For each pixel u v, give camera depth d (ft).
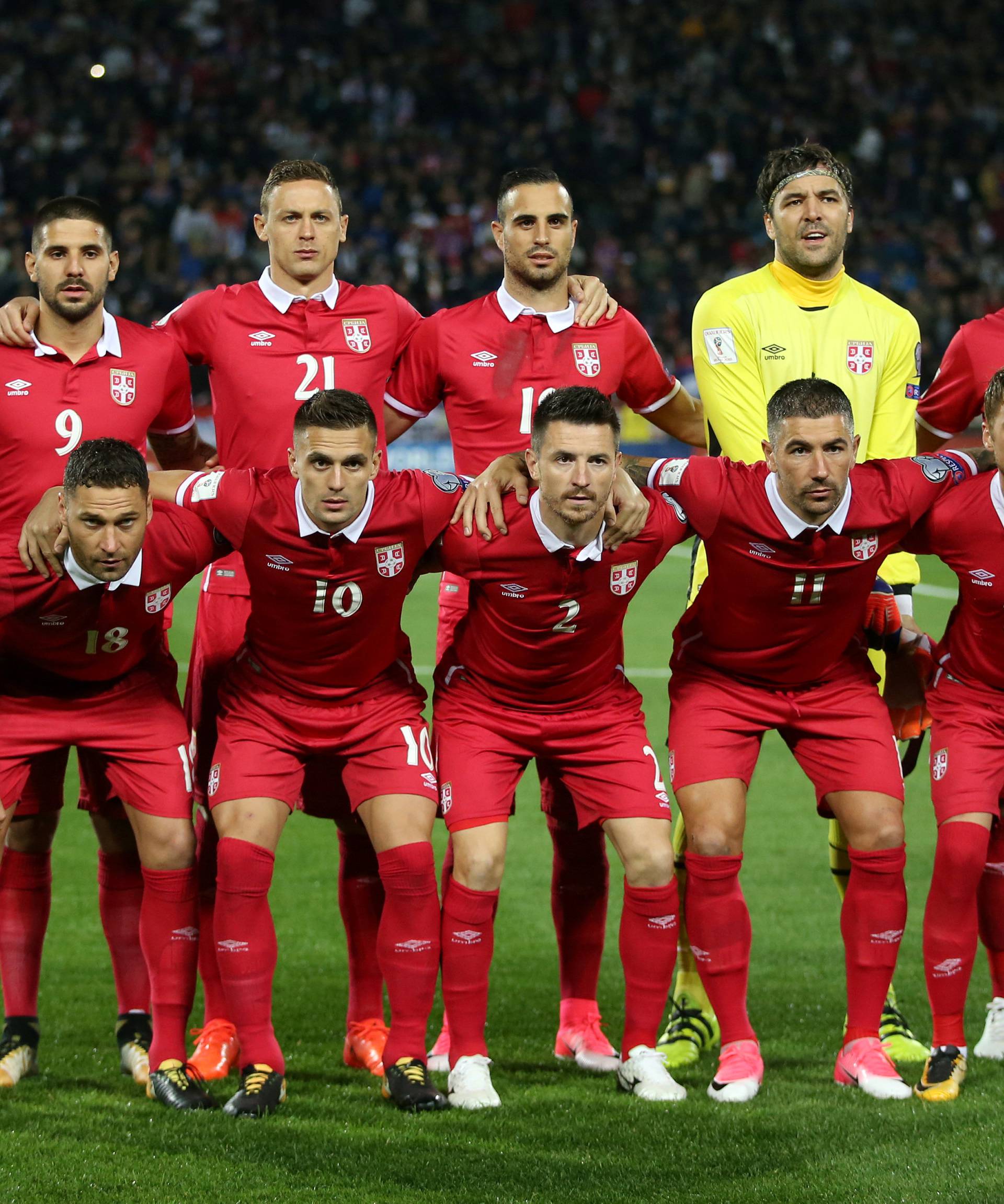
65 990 64.39
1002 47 316.19
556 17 314.14
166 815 50.08
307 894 80.64
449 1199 40.63
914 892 81.20
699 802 50.62
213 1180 41.81
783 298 58.08
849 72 307.78
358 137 275.80
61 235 52.47
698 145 280.92
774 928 74.74
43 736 49.90
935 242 269.44
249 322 57.47
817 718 51.80
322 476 46.39
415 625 153.58
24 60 277.44
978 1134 45.03
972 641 51.49
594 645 50.55
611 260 260.21
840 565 49.73
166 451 60.75
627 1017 51.34
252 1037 49.16
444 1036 55.83
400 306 59.57
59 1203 40.09
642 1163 43.29
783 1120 47.01
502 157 276.82
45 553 46.78
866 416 57.93
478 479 49.47
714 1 317.01
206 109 278.26
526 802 99.81
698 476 49.85
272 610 49.57
